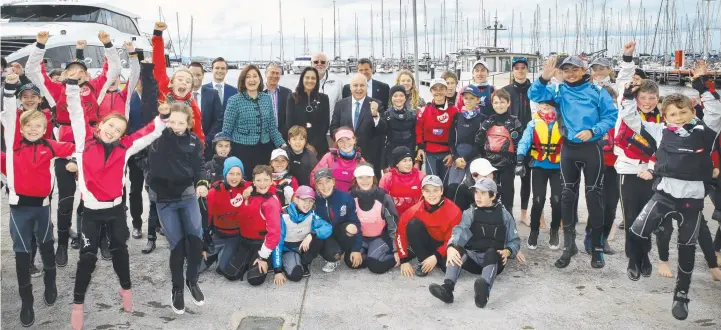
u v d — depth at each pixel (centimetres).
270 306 411
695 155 376
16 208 375
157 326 375
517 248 450
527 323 377
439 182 460
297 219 470
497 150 536
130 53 525
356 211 496
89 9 1255
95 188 362
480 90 665
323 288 449
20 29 1096
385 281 465
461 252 432
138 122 554
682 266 378
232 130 559
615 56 4406
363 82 602
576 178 487
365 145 607
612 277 463
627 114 432
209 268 498
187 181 390
